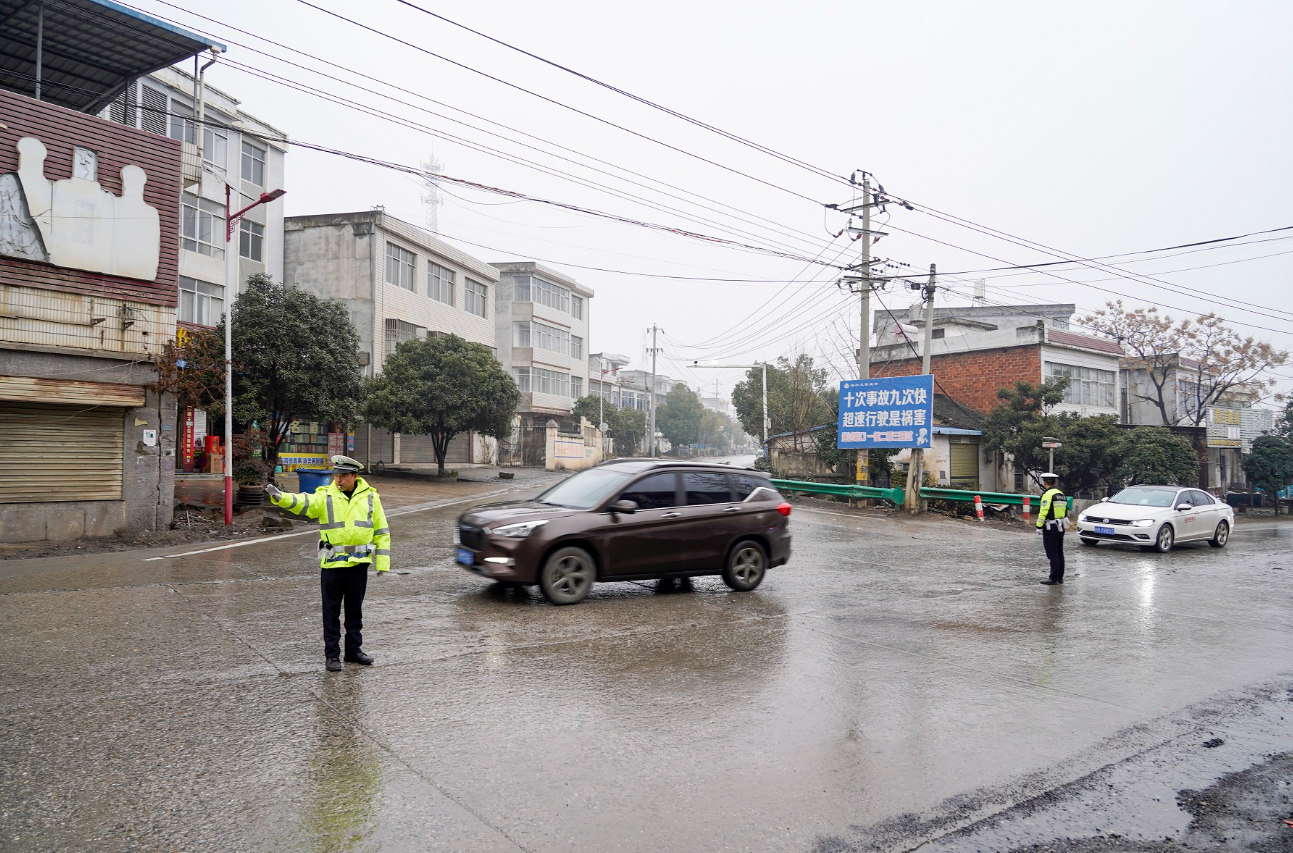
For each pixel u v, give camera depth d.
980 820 3.88
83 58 15.01
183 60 15.15
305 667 6.01
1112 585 11.64
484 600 8.75
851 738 4.93
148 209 14.01
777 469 32.09
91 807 3.66
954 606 9.53
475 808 3.80
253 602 8.25
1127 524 16.16
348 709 5.12
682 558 9.37
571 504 9.23
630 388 77.56
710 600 9.29
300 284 33.19
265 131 30.16
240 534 14.39
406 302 35.16
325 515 6.01
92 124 13.35
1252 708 5.86
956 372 33.00
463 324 40.53
